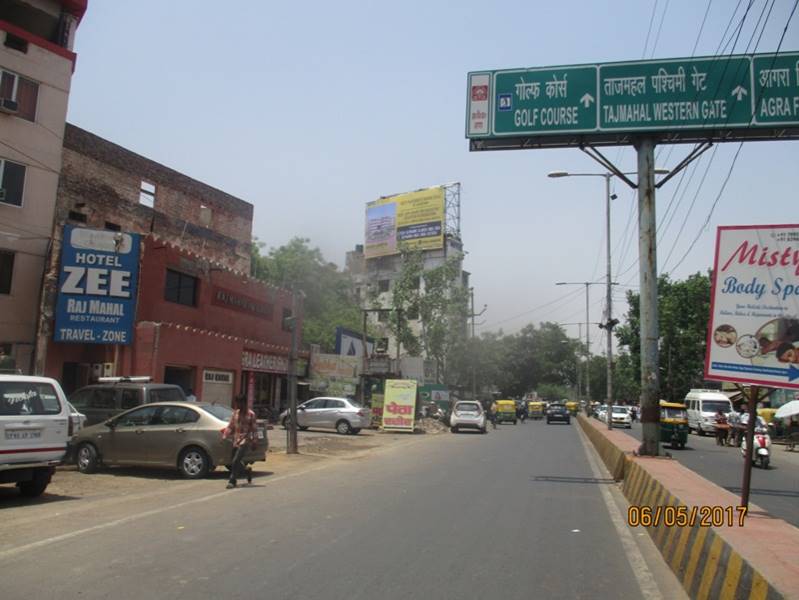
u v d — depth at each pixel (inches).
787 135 591.5
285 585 233.5
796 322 269.3
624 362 2493.8
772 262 274.8
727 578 208.1
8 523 337.1
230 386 1094.4
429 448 909.8
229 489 472.4
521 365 3673.7
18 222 924.0
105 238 898.7
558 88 618.2
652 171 610.2
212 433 524.7
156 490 466.0
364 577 246.8
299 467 627.2
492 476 580.4
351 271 3075.8
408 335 2098.9
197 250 1541.6
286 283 2222.0
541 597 230.8
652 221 605.0
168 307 983.0
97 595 218.8
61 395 432.1
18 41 966.4
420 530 335.0
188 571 248.7
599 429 1104.2
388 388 1318.9
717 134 596.1
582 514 400.5
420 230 2549.2
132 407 627.5
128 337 892.6
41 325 865.5
